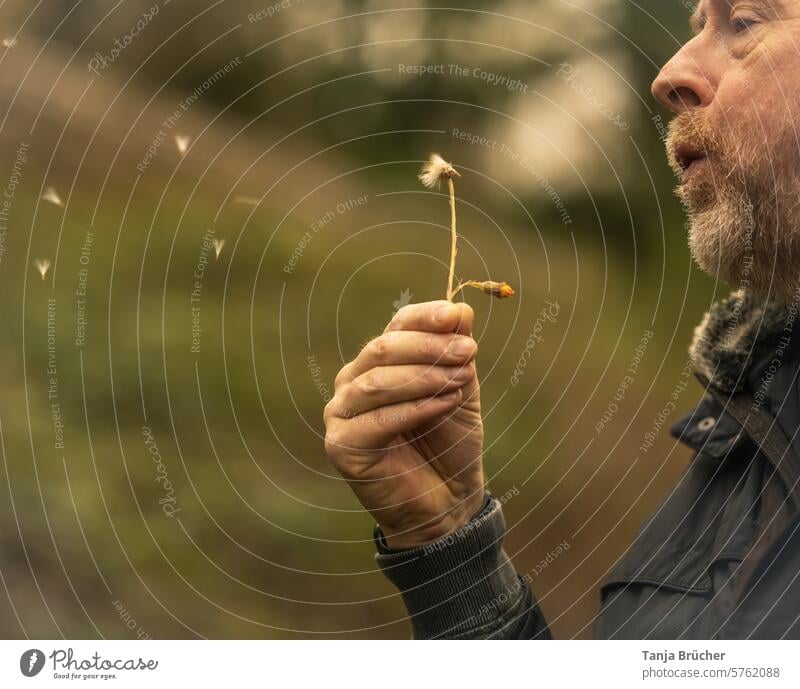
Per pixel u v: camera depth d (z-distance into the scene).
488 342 4.68
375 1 4.98
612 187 5.10
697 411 2.01
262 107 5.12
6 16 4.39
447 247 4.96
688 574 1.96
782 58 1.92
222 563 2.98
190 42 4.96
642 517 3.93
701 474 1.99
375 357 1.92
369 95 5.27
